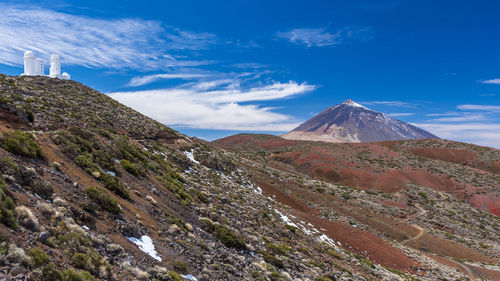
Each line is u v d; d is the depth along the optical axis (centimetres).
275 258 2050
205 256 1531
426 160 14638
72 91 6219
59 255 812
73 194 1276
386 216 7225
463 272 4188
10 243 709
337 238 4203
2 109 1956
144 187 2119
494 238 6562
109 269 882
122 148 2662
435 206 8825
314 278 2033
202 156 5525
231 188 4316
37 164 1335
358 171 13238
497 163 16812
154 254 1241
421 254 4741
